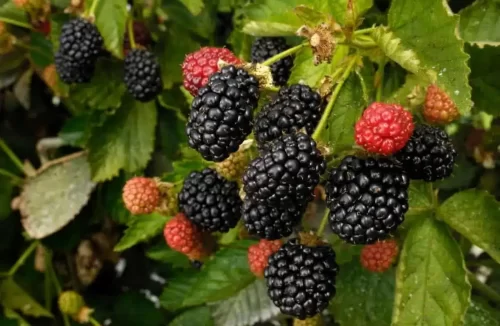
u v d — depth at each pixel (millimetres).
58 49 435
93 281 525
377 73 348
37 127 525
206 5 434
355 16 330
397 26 332
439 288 350
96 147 457
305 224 383
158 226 417
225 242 400
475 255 424
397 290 352
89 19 427
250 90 319
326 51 323
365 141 315
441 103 343
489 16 367
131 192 379
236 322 413
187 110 451
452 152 340
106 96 456
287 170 310
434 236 357
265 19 369
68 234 493
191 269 440
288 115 321
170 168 467
